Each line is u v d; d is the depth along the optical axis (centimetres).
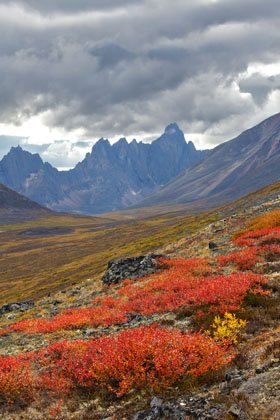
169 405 1039
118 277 4122
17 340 2400
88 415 1128
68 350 1762
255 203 9606
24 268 16788
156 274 3725
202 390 1132
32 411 1246
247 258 3164
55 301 4288
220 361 1250
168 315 2186
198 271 3181
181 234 10400
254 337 1536
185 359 1252
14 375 1447
